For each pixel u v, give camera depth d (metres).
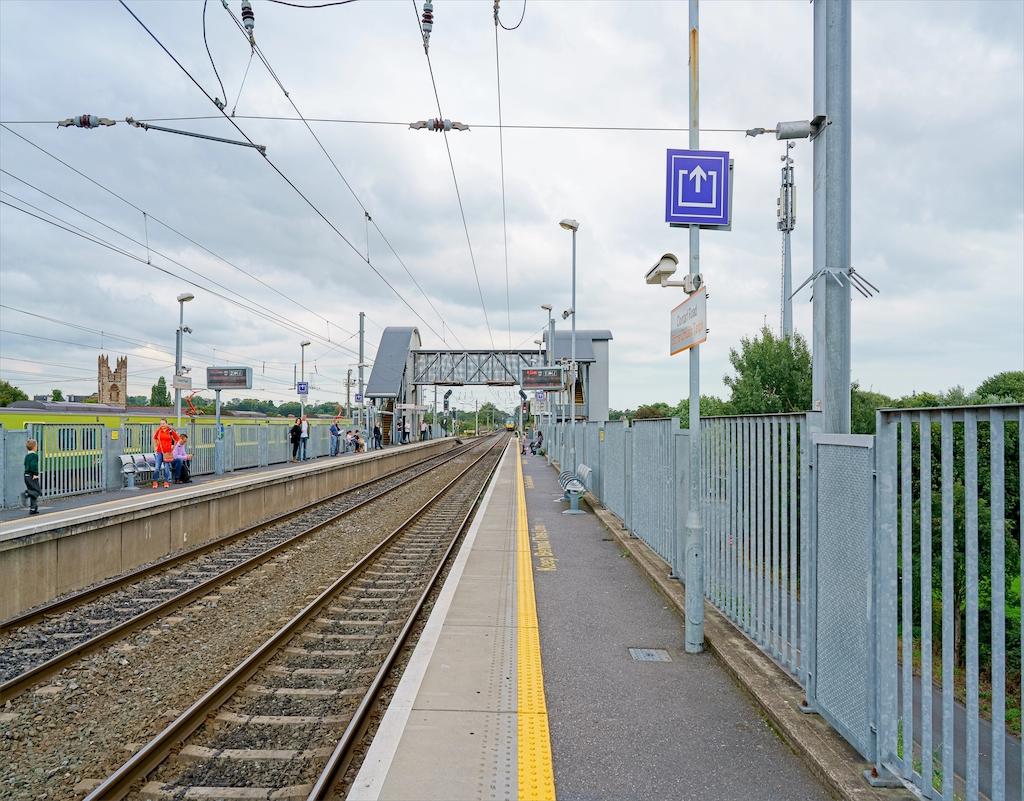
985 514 10.26
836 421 5.25
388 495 22.12
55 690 5.69
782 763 3.90
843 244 5.35
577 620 6.73
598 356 60.03
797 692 4.67
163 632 7.28
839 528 3.96
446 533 14.05
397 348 59.06
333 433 36.44
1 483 13.92
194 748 4.55
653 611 7.07
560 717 4.51
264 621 7.81
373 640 7.03
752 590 5.84
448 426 103.69
